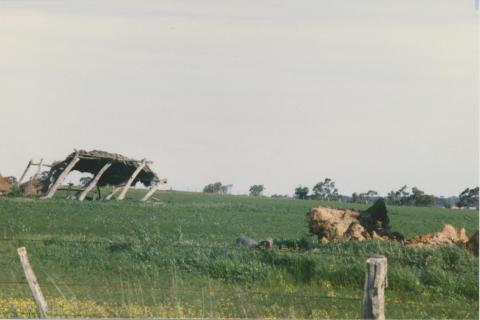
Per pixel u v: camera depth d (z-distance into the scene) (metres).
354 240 25.06
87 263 23.03
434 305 19.62
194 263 22.42
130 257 23.45
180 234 26.98
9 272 22.02
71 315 16.78
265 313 18.06
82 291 19.80
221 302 19.02
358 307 18.84
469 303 20.02
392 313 18.62
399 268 21.44
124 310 17.61
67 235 27.62
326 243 24.95
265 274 21.38
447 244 24.58
